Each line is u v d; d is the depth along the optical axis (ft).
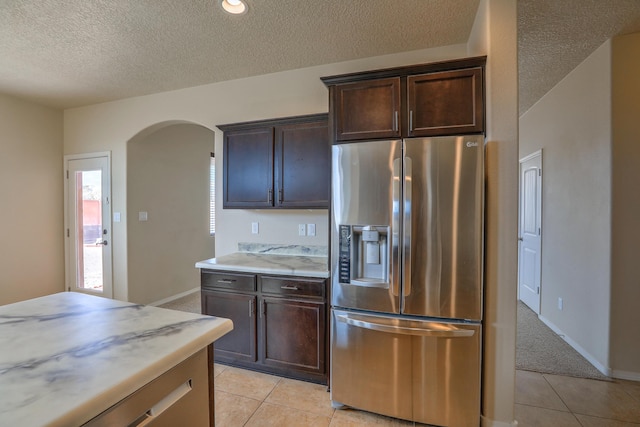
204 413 3.15
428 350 5.78
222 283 7.88
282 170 8.30
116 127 11.64
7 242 11.09
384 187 5.98
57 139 12.50
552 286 10.78
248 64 8.89
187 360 2.95
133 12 6.47
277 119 8.26
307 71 9.14
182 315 3.63
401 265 5.87
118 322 3.41
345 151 6.26
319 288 7.00
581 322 8.87
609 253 7.64
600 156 8.03
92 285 12.30
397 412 6.00
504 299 5.63
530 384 7.26
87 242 12.33
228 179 8.87
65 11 6.40
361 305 6.20
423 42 7.79
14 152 11.26
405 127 6.02
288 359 7.35
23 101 11.48
